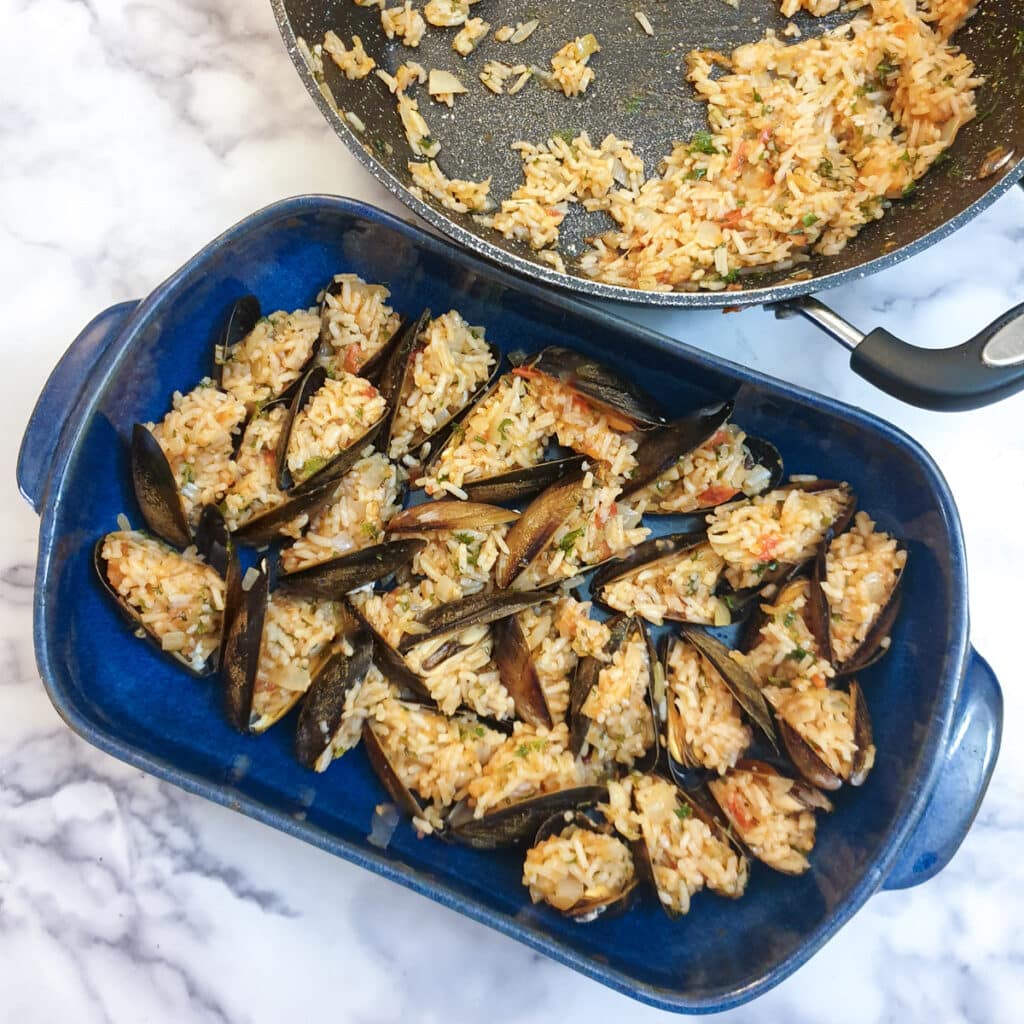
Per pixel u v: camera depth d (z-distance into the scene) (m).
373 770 0.61
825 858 0.59
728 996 0.55
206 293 0.59
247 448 0.61
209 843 0.63
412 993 0.63
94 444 0.58
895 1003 0.63
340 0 0.61
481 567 0.62
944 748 0.56
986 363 0.55
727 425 0.61
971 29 0.60
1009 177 0.55
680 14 0.63
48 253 0.65
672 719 0.61
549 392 0.62
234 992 0.63
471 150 0.63
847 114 0.61
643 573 0.62
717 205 0.61
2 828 0.63
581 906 0.58
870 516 0.61
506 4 0.63
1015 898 0.63
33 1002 0.63
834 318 0.57
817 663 0.60
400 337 0.62
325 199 0.57
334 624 0.62
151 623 0.59
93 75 0.65
